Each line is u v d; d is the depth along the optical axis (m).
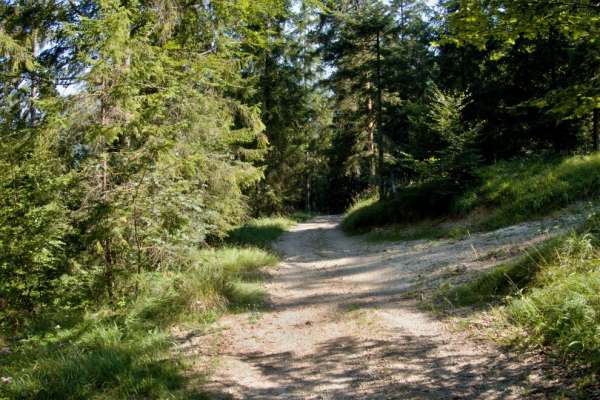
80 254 7.39
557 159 13.19
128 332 5.93
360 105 23.09
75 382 4.31
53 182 6.88
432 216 15.73
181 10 10.35
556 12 5.52
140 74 7.04
